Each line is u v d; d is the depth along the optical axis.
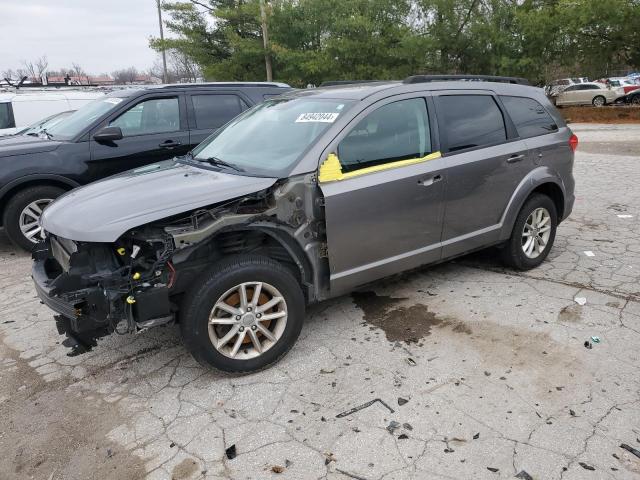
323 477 2.51
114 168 6.34
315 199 3.45
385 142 3.81
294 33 24.09
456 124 4.23
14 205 5.87
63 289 3.00
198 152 4.37
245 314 3.26
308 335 3.87
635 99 27.94
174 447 2.77
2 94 10.82
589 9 19.58
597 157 11.98
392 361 3.47
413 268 4.09
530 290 4.48
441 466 2.54
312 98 4.17
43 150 5.95
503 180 4.47
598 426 2.77
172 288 3.11
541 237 4.99
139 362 3.62
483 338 3.71
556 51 21.97
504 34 21.55
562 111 25.14
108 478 2.58
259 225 3.26
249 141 4.02
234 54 24.69
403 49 22.02
